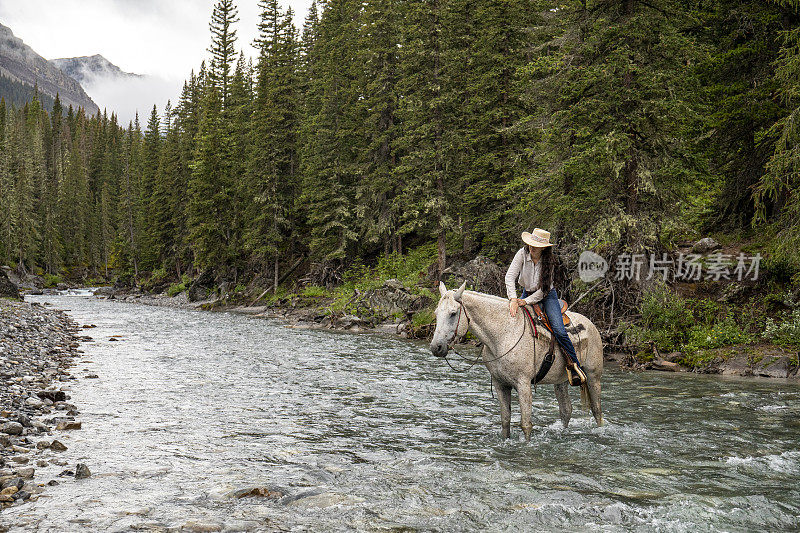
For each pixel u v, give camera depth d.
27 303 41.44
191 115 68.88
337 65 44.69
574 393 11.61
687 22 19.19
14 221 87.44
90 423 8.65
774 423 8.82
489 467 6.45
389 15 38.97
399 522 4.80
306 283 45.00
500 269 27.17
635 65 17.23
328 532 4.54
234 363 16.06
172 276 70.19
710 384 12.90
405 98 33.59
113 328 27.59
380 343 22.00
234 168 55.97
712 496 5.48
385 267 39.50
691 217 22.80
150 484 5.79
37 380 12.20
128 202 89.00
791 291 16.81
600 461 6.71
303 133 49.84
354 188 43.62
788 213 15.54
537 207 21.06
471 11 34.19
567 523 4.80
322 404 10.48
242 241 53.56
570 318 8.13
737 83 20.12
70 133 161.50
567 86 18.75
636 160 17.75
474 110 32.66
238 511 5.00
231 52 79.19
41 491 5.47
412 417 9.39
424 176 33.03
